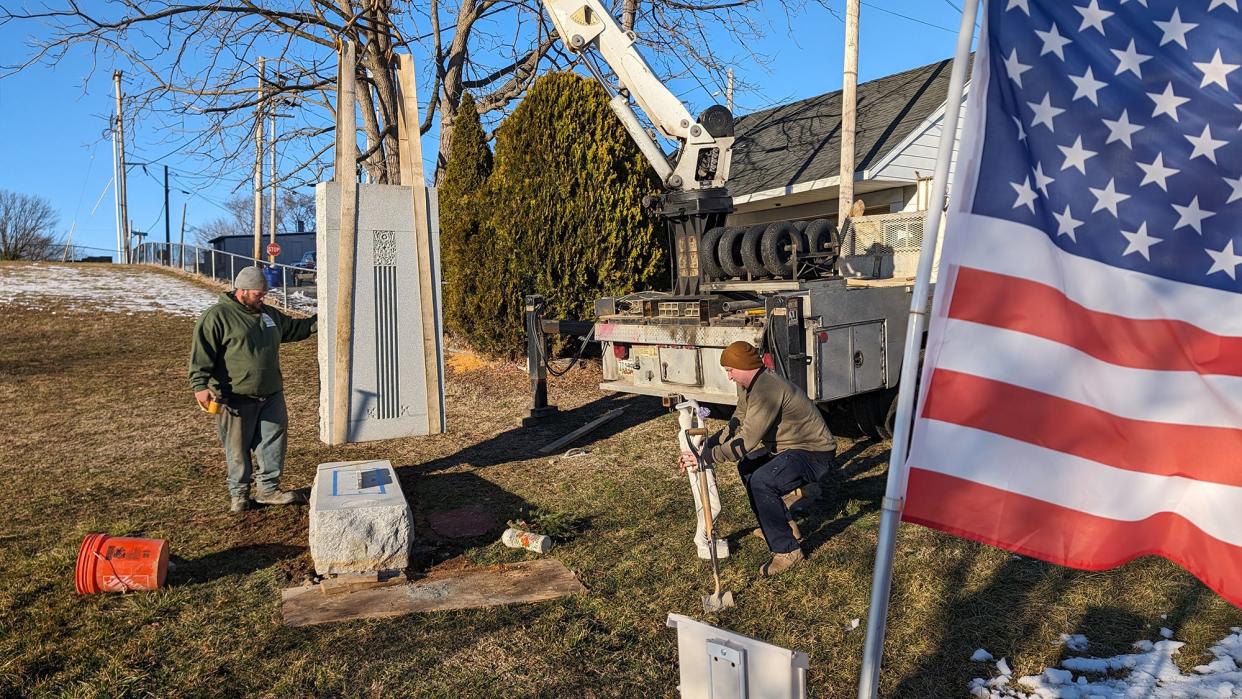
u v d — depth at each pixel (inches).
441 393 285.4
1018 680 153.6
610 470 297.7
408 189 278.4
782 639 172.2
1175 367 101.7
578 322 371.9
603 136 458.6
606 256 459.5
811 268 334.3
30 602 189.8
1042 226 103.3
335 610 186.9
